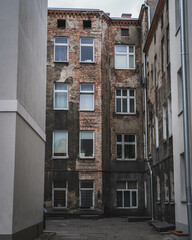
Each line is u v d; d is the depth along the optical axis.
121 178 31.64
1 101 12.51
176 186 18.92
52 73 31.34
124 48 33.62
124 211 31.20
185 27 16.73
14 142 12.33
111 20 33.62
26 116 14.20
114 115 32.44
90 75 31.53
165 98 22.61
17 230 12.67
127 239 17.08
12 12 13.02
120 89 33.06
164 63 22.97
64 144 30.73
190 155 15.92
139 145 32.22
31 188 15.55
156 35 26.11
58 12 32.19
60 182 30.28
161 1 23.22
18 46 12.98
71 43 31.91
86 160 30.39
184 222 17.31
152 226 22.30
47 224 24.20
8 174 12.14
